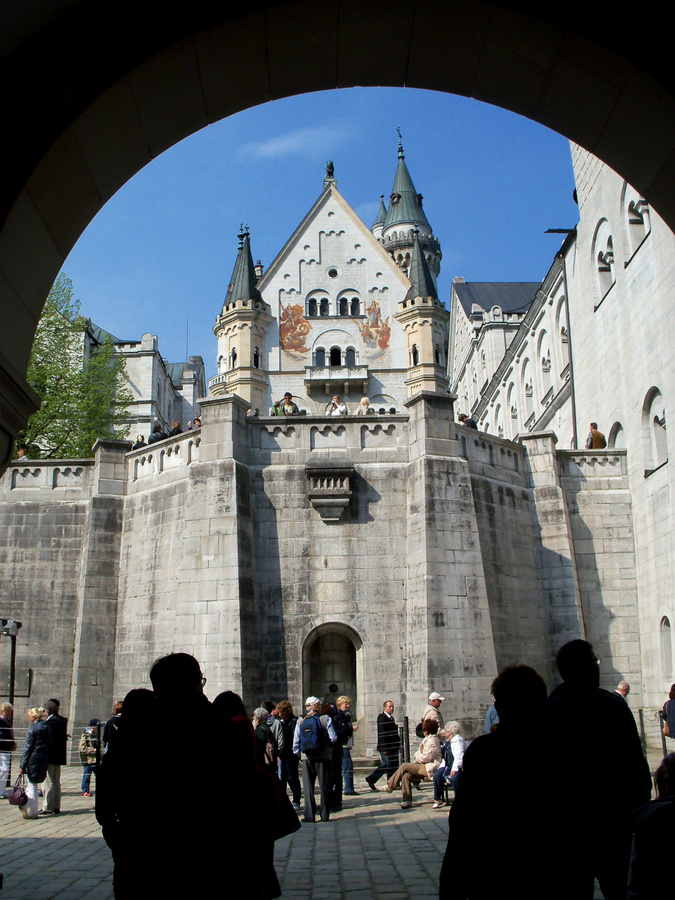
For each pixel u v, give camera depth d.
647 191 9.35
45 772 15.31
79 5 8.24
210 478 22.27
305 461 22.89
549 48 8.57
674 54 8.11
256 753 5.85
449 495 22.19
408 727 18.94
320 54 9.04
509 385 55.19
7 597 25.23
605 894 6.00
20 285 8.46
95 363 41.28
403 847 11.93
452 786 15.89
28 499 26.11
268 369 61.75
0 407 8.26
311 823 14.53
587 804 4.99
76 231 9.24
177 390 94.12
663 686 24.91
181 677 5.09
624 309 29.41
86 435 38.25
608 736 5.85
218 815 4.81
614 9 8.22
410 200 111.19
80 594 24.78
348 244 64.19
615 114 8.88
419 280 62.25
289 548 22.28
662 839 4.15
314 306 63.19
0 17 7.45
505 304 71.81
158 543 23.84
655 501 25.77
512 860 4.64
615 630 26.33
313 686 22.08
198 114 9.44
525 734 4.89
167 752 4.85
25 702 24.41
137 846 4.73
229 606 21.02
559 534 25.39
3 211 7.82
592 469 27.72
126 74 8.23
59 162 8.29
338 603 21.91
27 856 11.70
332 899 8.87
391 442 23.19
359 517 22.53
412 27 8.69
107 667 24.08
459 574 21.62
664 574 25.03
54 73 8.12
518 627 23.78
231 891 4.80
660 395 26.86
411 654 21.28
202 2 8.30
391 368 61.72
